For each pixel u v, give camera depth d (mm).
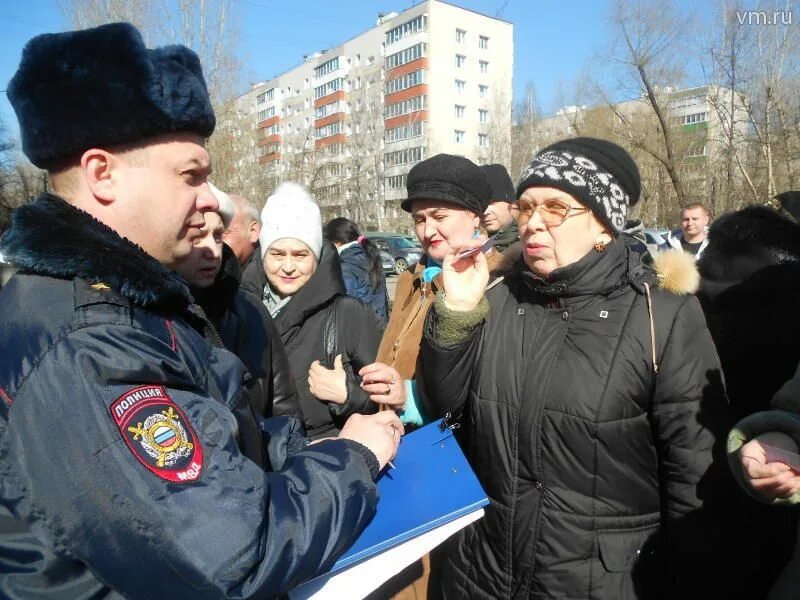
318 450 1183
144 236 1103
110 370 939
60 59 1012
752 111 13133
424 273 2217
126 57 1014
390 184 50594
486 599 1665
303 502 1048
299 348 2436
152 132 1049
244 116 25641
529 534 1593
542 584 1571
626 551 1550
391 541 1149
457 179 2223
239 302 2055
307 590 1121
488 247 1624
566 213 1594
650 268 1653
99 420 911
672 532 1549
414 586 2043
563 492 1562
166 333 1084
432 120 47969
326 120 57188
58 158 1054
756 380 2043
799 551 1299
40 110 1028
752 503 1550
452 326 1626
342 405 2166
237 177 19438
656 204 19891
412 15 48094
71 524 903
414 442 1547
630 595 1539
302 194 2648
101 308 994
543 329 1651
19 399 924
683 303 1575
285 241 2516
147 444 920
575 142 1666
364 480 1148
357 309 2504
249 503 956
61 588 941
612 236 1666
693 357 1538
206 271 1556
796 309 1971
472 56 49688
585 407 1528
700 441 1510
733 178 14992
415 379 1942
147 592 921
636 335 1549
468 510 1273
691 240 6320
